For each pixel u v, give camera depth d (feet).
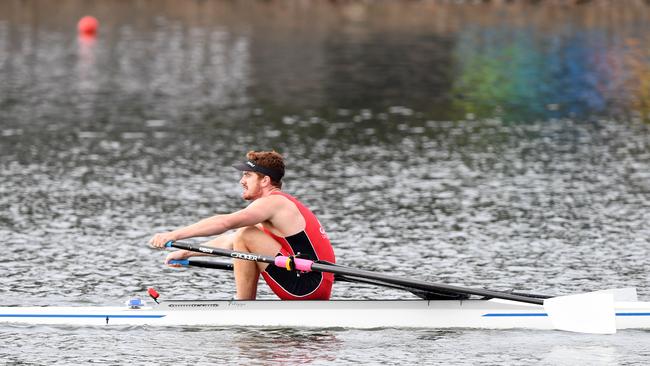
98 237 189.98
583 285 161.27
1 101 364.58
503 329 138.82
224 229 134.72
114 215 207.21
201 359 126.52
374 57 505.66
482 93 395.34
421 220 205.05
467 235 193.16
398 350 130.21
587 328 134.51
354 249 182.91
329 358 126.93
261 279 164.86
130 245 185.16
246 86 410.52
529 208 215.51
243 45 554.87
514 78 439.22
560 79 435.53
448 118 337.72
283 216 136.77
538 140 297.53
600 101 374.43
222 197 224.74
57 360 126.41
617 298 139.95
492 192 230.48
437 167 258.98
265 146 286.66
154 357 127.34
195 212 211.00
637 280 164.04
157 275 167.22
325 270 133.08
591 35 609.01
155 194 226.79
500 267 171.83
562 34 615.16
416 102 372.17
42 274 165.99
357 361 126.00
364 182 240.73
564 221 203.92
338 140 297.33
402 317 139.03
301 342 132.77
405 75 444.96
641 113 347.77
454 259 176.76
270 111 350.23
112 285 160.97
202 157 270.67
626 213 210.79
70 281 162.50
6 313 139.95
